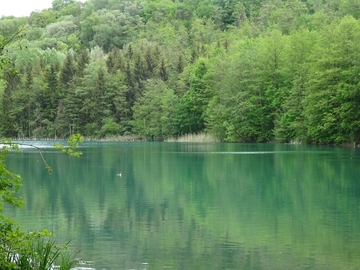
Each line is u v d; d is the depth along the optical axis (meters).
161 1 198.00
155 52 111.56
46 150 65.81
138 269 14.49
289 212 22.53
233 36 131.62
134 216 21.92
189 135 90.44
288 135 72.25
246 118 77.12
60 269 11.02
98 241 17.62
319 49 64.94
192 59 105.31
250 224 20.23
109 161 47.56
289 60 76.00
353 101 60.34
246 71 78.12
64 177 35.59
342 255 15.73
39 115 101.94
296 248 16.59
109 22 169.62
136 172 38.28
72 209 23.52
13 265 8.91
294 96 70.12
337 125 62.56
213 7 180.88
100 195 27.72
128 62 105.62
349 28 62.84
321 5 141.38
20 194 27.97
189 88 93.25
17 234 9.01
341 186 29.80
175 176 35.56
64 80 103.25
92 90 101.94
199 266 14.77
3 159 9.20
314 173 35.62
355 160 43.34
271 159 45.91
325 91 61.62
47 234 9.35
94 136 101.50
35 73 107.12
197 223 20.47
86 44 167.75
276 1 157.88
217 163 43.62
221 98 81.00
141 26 173.62
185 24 176.62
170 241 17.64
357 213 22.08
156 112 97.06
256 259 15.40
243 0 181.50
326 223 20.23
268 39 80.56
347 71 59.75
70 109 101.88
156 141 95.75
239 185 30.98
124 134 101.00
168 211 23.08
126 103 101.56
